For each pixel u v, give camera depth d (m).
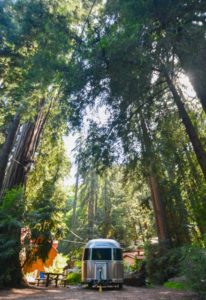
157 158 11.27
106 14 8.07
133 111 9.25
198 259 8.47
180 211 18.20
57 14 10.39
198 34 6.70
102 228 34.41
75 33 9.79
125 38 6.61
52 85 10.95
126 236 34.06
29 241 13.05
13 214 12.83
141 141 10.21
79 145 8.79
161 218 18.62
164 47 6.77
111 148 8.76
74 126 8.30
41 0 10.52
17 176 15.70
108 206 35.34
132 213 33.81
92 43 7.63
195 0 6.22
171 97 10.58
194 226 18.16
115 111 8.32
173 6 6.30
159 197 18.91
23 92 11.23
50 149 21.05
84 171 9.03
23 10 10.62
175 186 16.88
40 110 16.05
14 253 12.27
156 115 10.79
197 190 14.80
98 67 7.35
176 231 18.70
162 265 16.97
